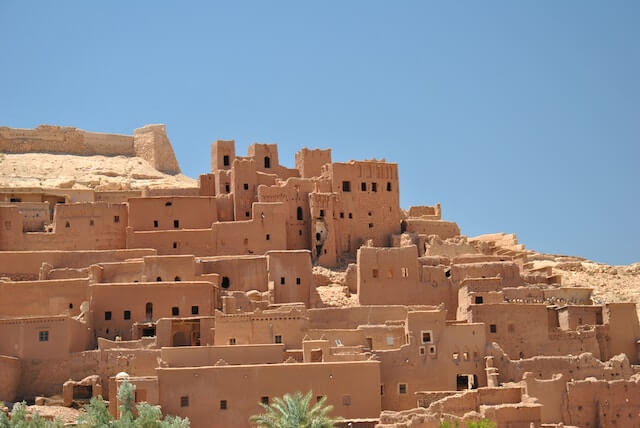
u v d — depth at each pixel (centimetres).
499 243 17775
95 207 15650
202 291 13325
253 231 15425
